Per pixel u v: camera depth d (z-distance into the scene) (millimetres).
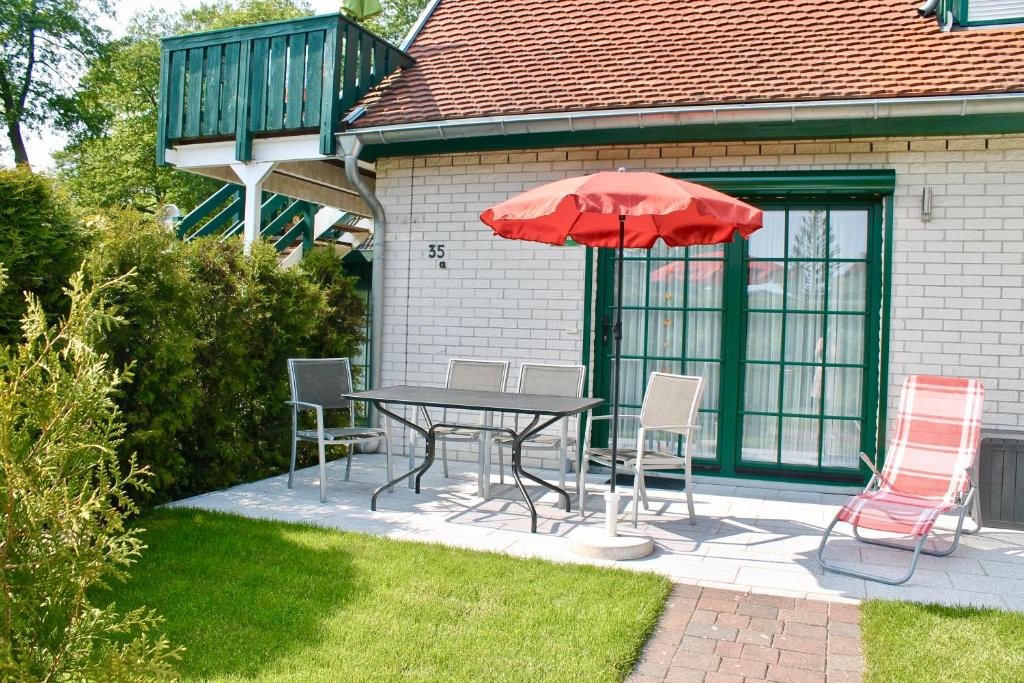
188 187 25297
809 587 4395
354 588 4148
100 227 5633
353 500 6230
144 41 27578
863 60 6902
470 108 7484
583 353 7465
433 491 6602
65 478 2117
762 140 6930
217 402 6695
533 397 6117
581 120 7004
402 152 7906
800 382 7070
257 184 8367
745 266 7164
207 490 6582
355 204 10875
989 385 6469
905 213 6637
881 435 6723
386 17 26594
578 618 3779
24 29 23438
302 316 7598
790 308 7078
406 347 8070
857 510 4785
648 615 3826
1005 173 6426
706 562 4805
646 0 8633
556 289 7539
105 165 25953
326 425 8156
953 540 5383
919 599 4211
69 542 2035
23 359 2102
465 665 3291
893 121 6484
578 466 7512
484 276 7770
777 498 6629
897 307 6660
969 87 6184
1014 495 5727
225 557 4625
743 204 4816
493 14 9125
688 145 7137
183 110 8586
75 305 2215
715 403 7281
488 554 4770
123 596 3979
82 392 2100
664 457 5812
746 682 3252
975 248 6492
